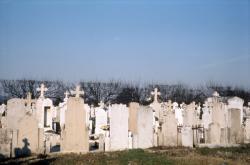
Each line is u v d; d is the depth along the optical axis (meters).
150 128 22.48
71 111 20.19
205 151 20.98
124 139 21.67
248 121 26.59
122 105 21.75
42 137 19.25
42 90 30.38
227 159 18.34
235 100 28.80
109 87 71.62
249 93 72.62
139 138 22.11
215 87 74.56
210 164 16.67
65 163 15.98
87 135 20.42
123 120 21.72
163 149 21.80
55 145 23.69
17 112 21.11
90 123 31.55
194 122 27.70
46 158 17.48
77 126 20.23
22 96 65.00
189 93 73.62
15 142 18.11
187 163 16.64
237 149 22.00
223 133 24.84
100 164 15.98
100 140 21.28
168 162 16.59
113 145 21.38
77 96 20.73
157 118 29.30
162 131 23.19
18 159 17.17
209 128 24.50
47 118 30.39
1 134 17.52
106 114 29.91
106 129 25.52
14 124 21.02
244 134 26.17
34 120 19.08
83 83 70.44
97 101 68.12
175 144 23.30
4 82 65.12
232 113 25.77
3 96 64.75
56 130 30.84
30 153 18.88
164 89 74.12
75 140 20.16
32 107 31.61
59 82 67.69
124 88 72.50
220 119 26.45
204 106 30.31
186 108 27.69
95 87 70.56
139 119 22.22
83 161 16.56
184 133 23.47
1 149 17.47
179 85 80.81
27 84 65.69
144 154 18.77
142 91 72.50
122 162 16.45
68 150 19.98
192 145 23.45
